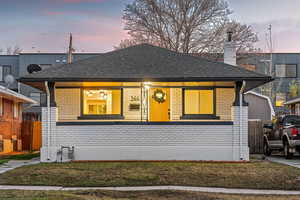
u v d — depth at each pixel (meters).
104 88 18.34
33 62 46.09
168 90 18.97
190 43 40.47
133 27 41.09
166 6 40.34
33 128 28.09
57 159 17.69
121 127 17.84
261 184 13.44
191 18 40.09
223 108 18.17
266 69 45.56
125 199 11.24
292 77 47.28
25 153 23.59
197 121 17.83
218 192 12.44
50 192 12.04
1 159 19.50
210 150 17.70
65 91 18.28
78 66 18.31
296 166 16.30
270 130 22.28
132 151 17.78
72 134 17.84
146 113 18.36
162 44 40.59
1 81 47.25
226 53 23.45
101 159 17.77
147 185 13.34
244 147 17.62
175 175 14.30
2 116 24.34
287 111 43.53
